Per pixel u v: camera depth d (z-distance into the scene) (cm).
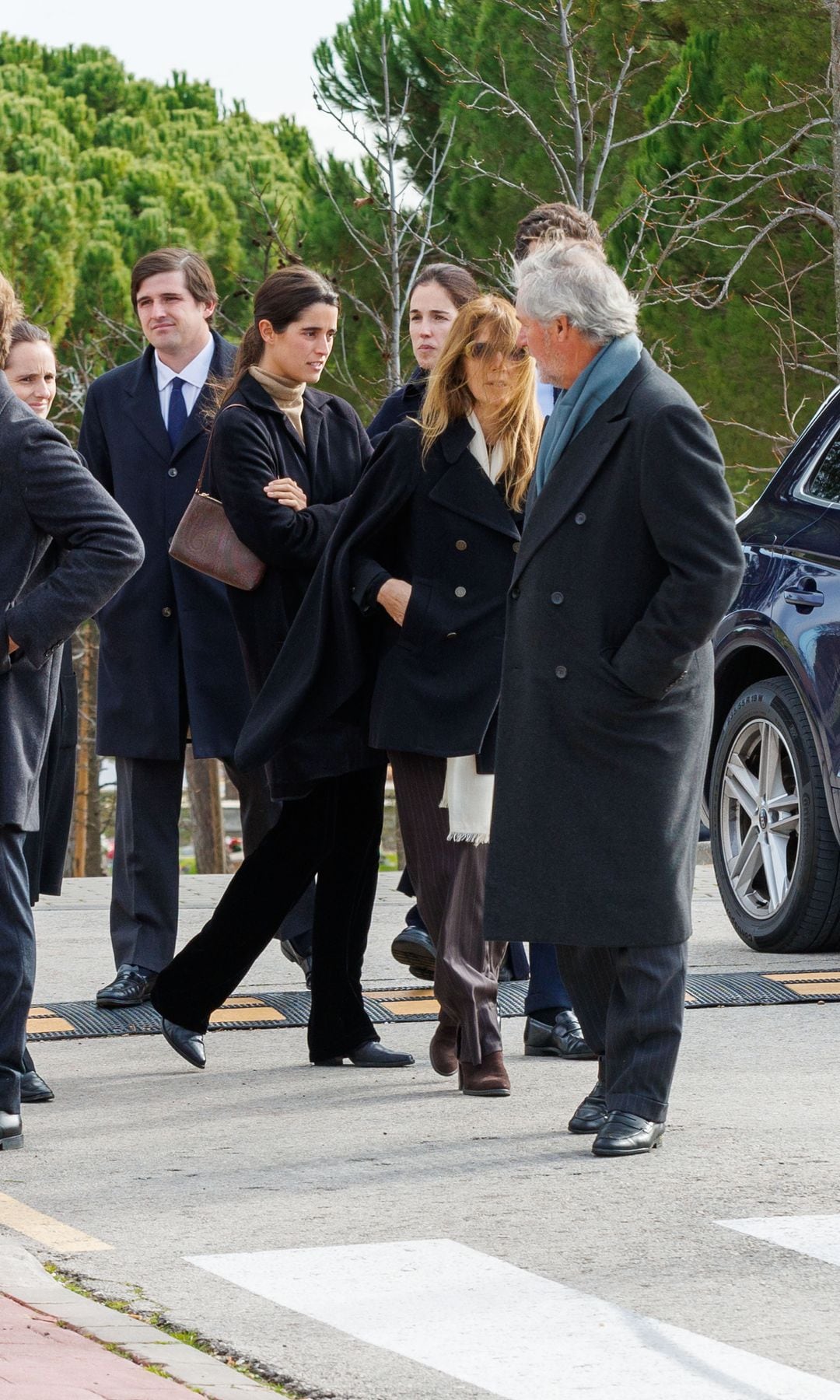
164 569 1683
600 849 1170
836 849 1823
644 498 1145
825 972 1764
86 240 5884
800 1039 1505
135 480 1697
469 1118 1277
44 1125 1277
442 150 4588
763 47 4062
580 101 3997
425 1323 868
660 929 1168
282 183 6138
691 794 1184
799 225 4078
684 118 4084
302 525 1446
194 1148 1204
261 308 1476
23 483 1186
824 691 1783
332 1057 1459
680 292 3978
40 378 1536
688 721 1177
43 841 1400
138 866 1670
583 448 1173
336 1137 1229
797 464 1950
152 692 1670
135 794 1681
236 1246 988
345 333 4784
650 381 1167
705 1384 794
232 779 1706
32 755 1204
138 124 7088
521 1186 1098
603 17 4291
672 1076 1189
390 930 2083
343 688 1348
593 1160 1154
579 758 1174
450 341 1323
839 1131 1218
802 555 1856
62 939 2059
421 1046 1523
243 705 1684
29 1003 1222
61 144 6494
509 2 4003
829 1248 975
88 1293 913
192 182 6353
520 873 1186
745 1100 1307
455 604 1323
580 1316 876
